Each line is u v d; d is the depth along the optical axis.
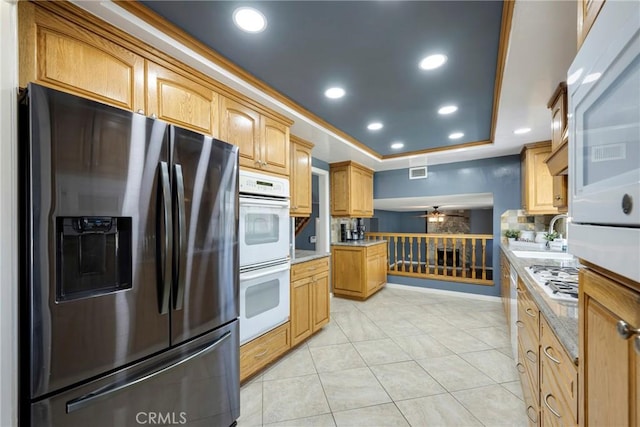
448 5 1.28
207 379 1.46
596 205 0.56
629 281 0.50
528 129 2.87
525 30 1.37
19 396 0.91
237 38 1.53
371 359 2.48
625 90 0.46
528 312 1.62
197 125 1.71
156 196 1.22
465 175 4.39
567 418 0.92
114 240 1.13
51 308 0.93
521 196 3.98
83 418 1.00
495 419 1.73
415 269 5.54
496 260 4.16
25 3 1.09
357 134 3.27
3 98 0.89
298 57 1.71
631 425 0.49
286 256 2.48
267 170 2.28
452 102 2.37
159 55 1.51
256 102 2.16
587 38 0.61
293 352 2.63
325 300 3.15
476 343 2.77
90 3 1.20
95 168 1.03
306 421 1.73
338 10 1.31
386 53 1.67
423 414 1.78
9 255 0.89
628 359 0.50
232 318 1.63
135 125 1.15
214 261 1.50
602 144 0.54
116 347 1.09
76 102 0.99
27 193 0.90
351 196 4.34
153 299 1.21
